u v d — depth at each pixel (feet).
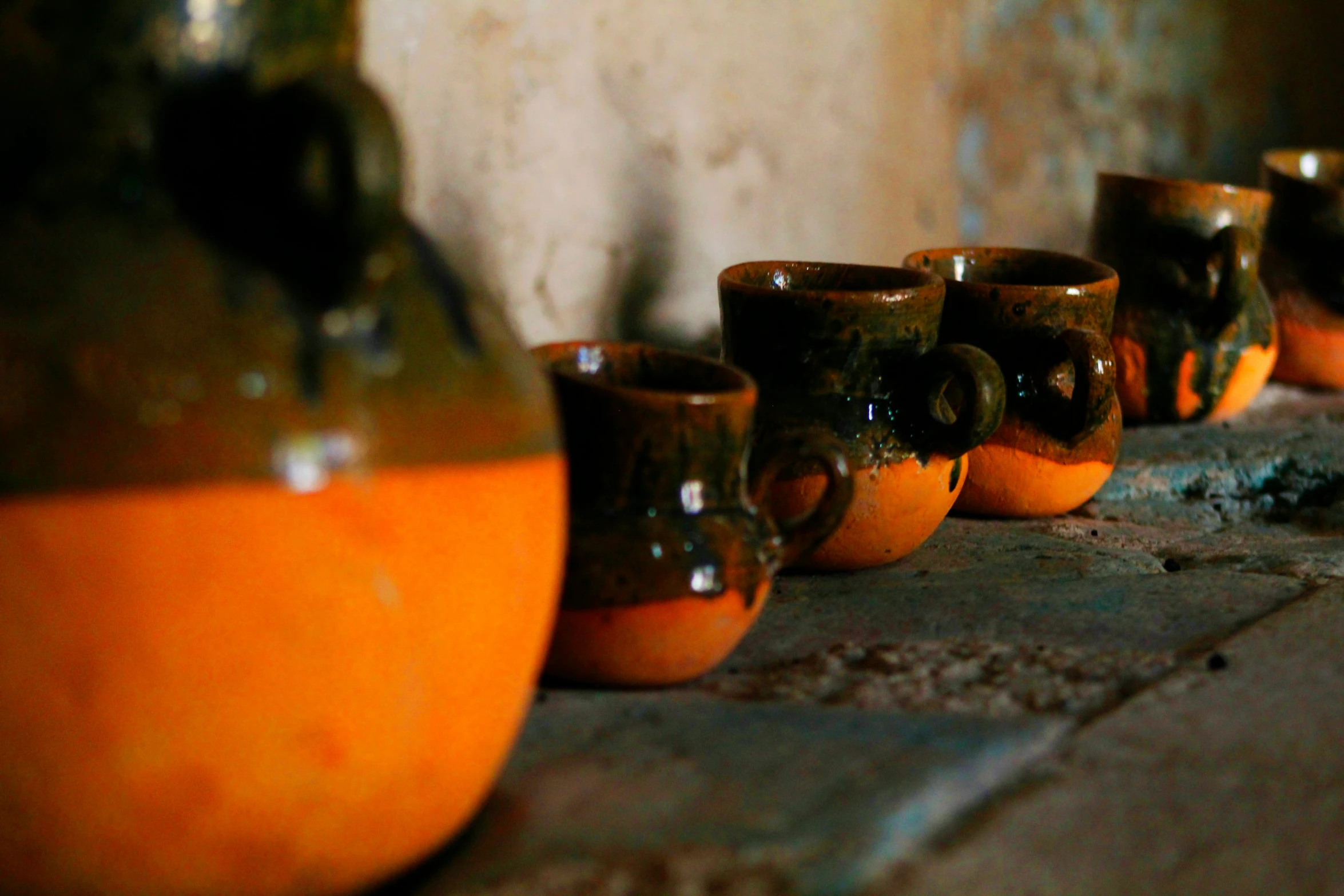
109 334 1.68
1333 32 4.87
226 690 1.72
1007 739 2.18
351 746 1.81
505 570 1.91
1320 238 3.48
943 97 3.85
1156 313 3.19
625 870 1.95
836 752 2.15
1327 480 3.10
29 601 1.66
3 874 1.79
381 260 1.78
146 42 1.76
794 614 2.53
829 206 3.57
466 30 2.89
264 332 1.73
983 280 2.93
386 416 1.78
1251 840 2.05
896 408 2.57
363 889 1.94
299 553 1.72
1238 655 2.39
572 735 2.18
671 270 3.27
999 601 2.57
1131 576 2.66
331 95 1.69
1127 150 4.35
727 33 3.30
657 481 2.25
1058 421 2.79
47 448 1.65
